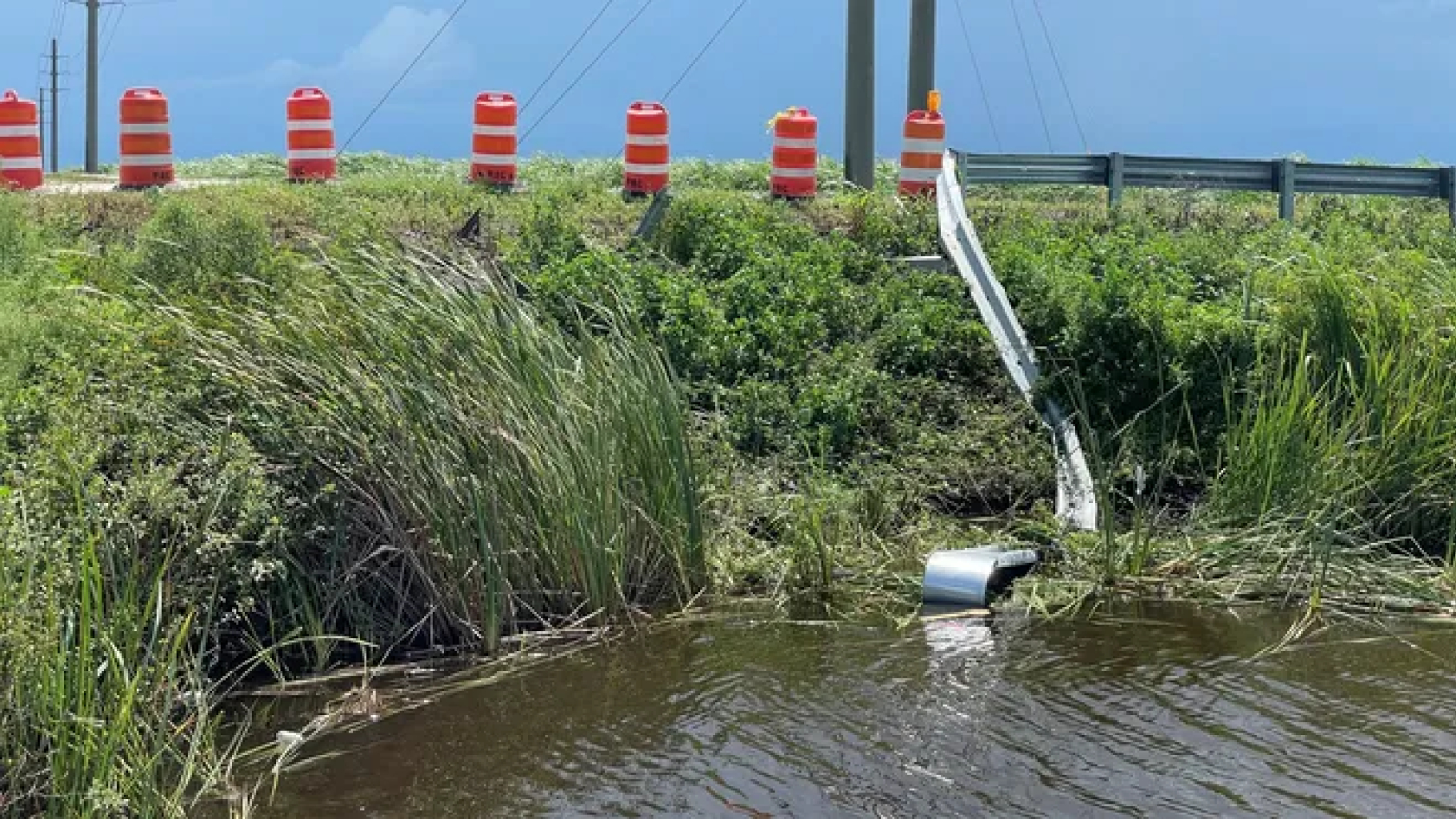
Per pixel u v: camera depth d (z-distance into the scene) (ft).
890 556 27.14
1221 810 16.80
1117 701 20.25
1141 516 27.30
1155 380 31.68
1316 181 47.50
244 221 29.63
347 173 62.28
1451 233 42.19
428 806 16.99
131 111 52.42
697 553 25.31
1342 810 16.81
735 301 34.19
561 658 22.15
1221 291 35.53
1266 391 30.22
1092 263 36.63
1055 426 31.45
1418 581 25.79
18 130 54.54
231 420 21.93
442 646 22.47
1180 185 46.39
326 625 21.98
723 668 21.66
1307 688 20.89
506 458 23.21
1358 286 31.14
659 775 17.81
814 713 19.77
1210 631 23.57
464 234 30.25
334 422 22.40
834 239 39.34
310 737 19.08
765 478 29.04
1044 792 17.28
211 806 16.98
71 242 35.40
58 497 19.51
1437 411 27.76
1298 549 26.25
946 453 30.89
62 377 22.48
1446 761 18.24
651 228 38.09
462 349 23.53
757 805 16.94
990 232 40.14
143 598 19.48
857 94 56.24
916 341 33.53
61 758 15.42
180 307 24.17
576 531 23.65
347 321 23.39
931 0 56.39
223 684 20.75
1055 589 25.34
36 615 16.22
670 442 25.26
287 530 21.43
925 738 18.93
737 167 60.13
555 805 17.01
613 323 26.94
